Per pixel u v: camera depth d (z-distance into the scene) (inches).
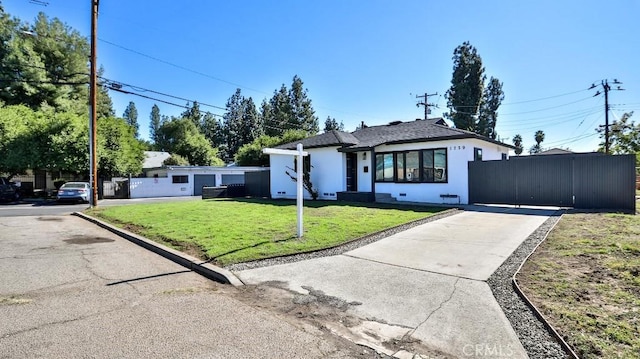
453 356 108.8
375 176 661.3
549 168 483.2
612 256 208.2
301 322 136.5
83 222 459.5
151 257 254.2
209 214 450.9
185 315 143.6
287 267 212.8
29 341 119.4
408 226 348.2
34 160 849.5
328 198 695.1
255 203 613.6
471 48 1453.0
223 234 303.0
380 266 211.6
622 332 116.2
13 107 967.0
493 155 659.4
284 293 170.1
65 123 890.1
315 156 717.9
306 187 695.1
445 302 152.5
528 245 253.6
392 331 127.2
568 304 141.6
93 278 199.0
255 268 211.5
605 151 1149.1
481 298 155.7
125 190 1047.0
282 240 277.9
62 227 411.2
